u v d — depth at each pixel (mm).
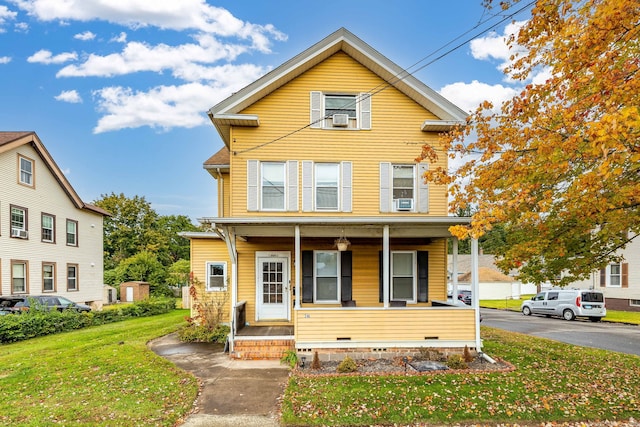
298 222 9047
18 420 5516
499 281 37844
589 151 4738
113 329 13531
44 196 19578
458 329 9023
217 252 13477
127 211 43281
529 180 6430
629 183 6043
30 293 18312
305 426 5406
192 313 13195
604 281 23766
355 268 11539
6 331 11375
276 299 11594
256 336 9492
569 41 5527
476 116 6953
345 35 11180
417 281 11586
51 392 6648
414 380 7117
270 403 6262
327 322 8859
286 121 11453
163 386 6902
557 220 7281
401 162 11578
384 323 8914
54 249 20312
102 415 5688
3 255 16703
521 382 7023
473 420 5523
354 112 11688
